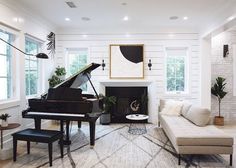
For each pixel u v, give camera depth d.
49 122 5.90
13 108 4.20
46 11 4.81
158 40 6.38
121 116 6.40
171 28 6.34
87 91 6.44
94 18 5.40
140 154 3.64
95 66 4.22
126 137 4.71
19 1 4.17
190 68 6.38
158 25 6.10
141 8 4.61
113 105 6.41
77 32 6.44
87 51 6.48
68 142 4.17
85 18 5.40
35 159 3.39
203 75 6.11
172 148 3.95
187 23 5.86
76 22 5.79
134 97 6.45
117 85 6.34
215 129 3.65
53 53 6.23
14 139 3.28
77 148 3.95
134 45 6.36
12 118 4.16
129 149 3.90
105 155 3.59
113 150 3.85
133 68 6.37
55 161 3.32
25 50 4.87
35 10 4.73
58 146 4.05
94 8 4.61
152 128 5.56
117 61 6.38
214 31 5.23
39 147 3.99
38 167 3.09
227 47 6.39
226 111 6.47
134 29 6.38
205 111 3.91
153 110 6.27
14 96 4.36
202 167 3.12
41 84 5.62
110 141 4.40
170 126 3.90
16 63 4.36
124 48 6.37
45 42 5.68
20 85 4.41
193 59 6.38
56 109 3.87
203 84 6.12
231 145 3.17
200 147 3.18
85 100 3.98
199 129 3.64
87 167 3.10
